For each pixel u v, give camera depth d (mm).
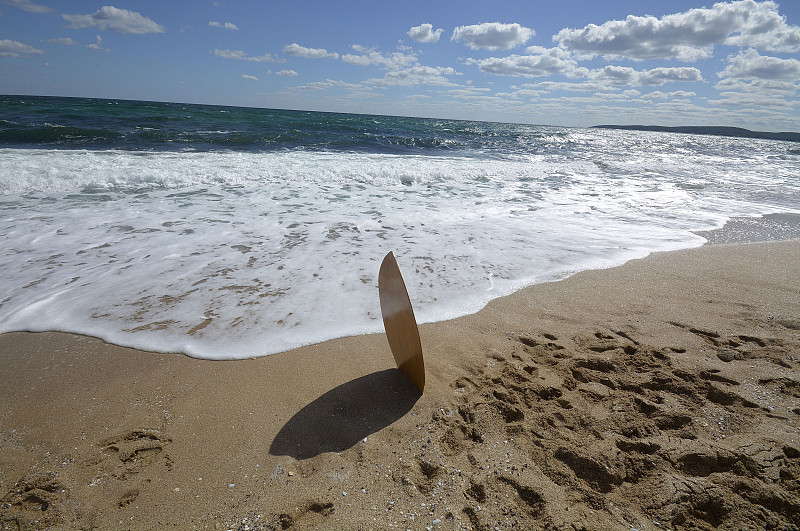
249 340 3305
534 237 6020
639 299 4184
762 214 8117
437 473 2135
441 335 3475
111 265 4496
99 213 6195
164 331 3373
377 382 2889
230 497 1992
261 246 5184
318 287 4191
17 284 3996
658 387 2791
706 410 2543
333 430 2439
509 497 1990
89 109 21672
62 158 9125
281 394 2742
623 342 3350
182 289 4047
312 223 6168
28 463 2141
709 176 13539
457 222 6566
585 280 4621
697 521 1850
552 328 3615
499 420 2512
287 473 2137
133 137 14141
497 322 3701
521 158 16094
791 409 2543
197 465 2170
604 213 7629
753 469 2072
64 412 2506
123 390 2717
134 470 2127
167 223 5902
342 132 20969
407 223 6387
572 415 2529
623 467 2127
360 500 1982
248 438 2365
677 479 2033
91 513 1893
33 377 2797
